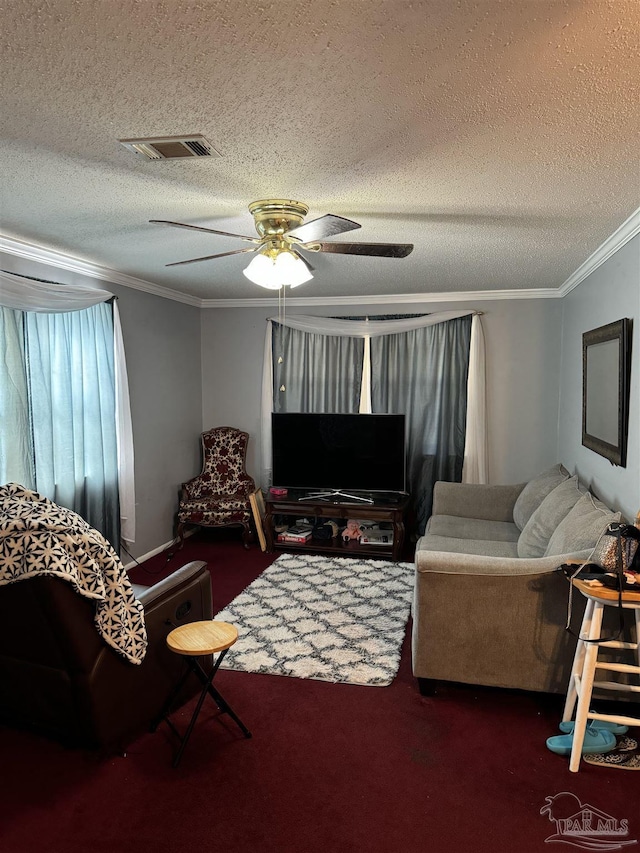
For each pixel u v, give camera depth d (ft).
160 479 16.56
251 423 18.88
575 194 7.95
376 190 7.84
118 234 10.36
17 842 6.09
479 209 8.68
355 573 14.35
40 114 5.67
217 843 6.08
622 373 9.42
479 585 8.47
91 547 6.82
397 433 16.20
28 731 8.00
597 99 5.26
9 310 10.72
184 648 7.23
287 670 9.64
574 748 7.22
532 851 6.01
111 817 6.44
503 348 16.70
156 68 4.82
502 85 5.03
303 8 4.00
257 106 5.48
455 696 9.00
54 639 6.82
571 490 11.11
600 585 7.13
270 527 16.26
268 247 8.73
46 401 11.63
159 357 16.38
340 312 17.83
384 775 7.16
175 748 7.66
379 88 5.11
